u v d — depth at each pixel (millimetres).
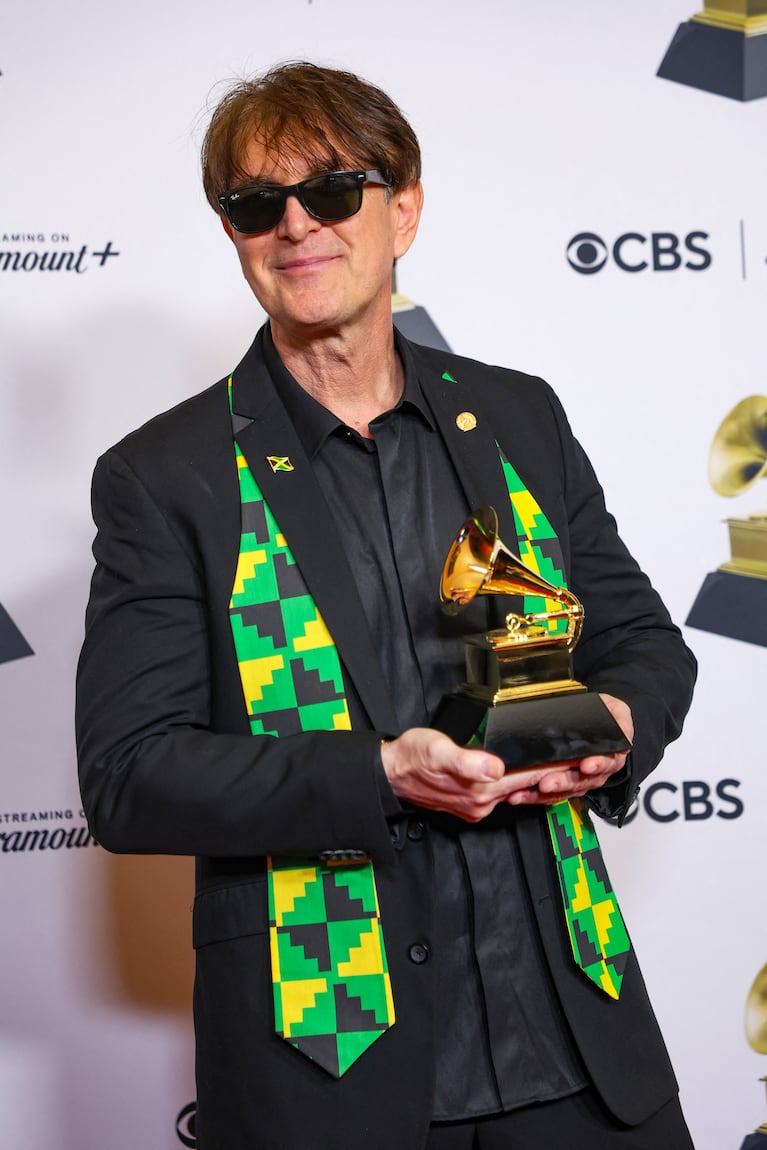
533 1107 1178
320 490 1208
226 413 1259
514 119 2025
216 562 1187
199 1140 1198
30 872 2029
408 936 1145
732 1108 2127
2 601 1997
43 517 1998
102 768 1150
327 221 1178
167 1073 2062
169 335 2000
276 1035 1128
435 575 1229
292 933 1141
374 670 1163
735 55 2031
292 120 1187
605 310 2053
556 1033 1182
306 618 1178
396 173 1230
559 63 2023
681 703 1279
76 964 2043
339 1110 1104
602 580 1375
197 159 1985
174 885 2059
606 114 2035
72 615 2010
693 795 2105
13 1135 2041
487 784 1029
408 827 1159
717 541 2082
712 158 2051
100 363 1992
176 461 1213
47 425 1989
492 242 2033
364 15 1993
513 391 1379
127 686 1168
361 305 1210
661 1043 1240
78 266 1981
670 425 2070
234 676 1182
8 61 1948
